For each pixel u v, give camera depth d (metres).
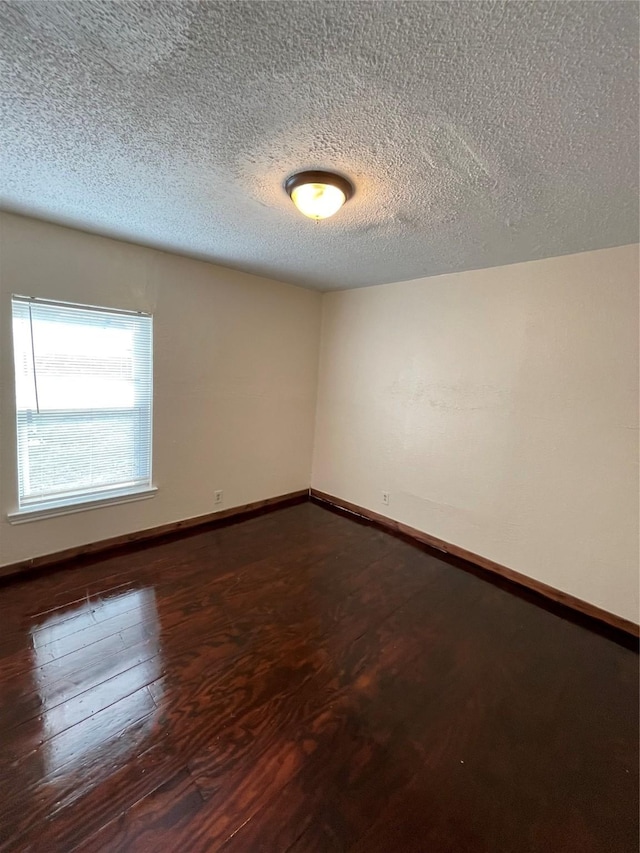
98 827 1.18
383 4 0.82
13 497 2.43
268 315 3.57
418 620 2.29
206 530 3.30
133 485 2.98
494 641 2.14
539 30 0.86
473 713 1.67
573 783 1.40
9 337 2.29
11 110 1.21
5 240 2.18
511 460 2.76
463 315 2.96
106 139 1.37
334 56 0.96
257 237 2.36
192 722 1.55
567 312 2.44
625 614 2.29
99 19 0.88
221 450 3.46
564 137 1.24
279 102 1.14
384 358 3.52
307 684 1.77
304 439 4.13
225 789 1.31
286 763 1.41
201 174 1.60
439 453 3.18
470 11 0.83
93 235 2.48
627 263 2.20
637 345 2.20
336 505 4.04
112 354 2.72
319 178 1.53
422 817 1.27
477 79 1.01
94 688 1.67
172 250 2.76
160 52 0.97
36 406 2.45
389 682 1.81
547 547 2.60
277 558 2.91
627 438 2.26
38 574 2.50
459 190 1.63
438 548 3.20
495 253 2.46
